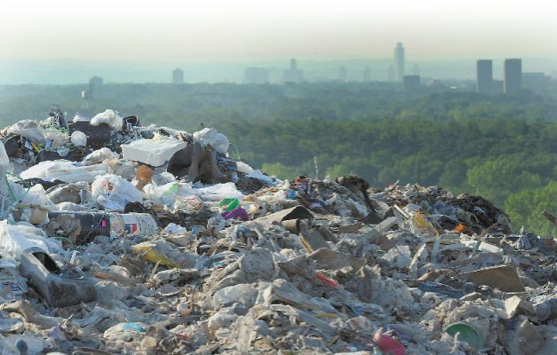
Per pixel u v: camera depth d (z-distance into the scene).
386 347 9.48
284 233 14.17
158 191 18.20
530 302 11.97
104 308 10.54
